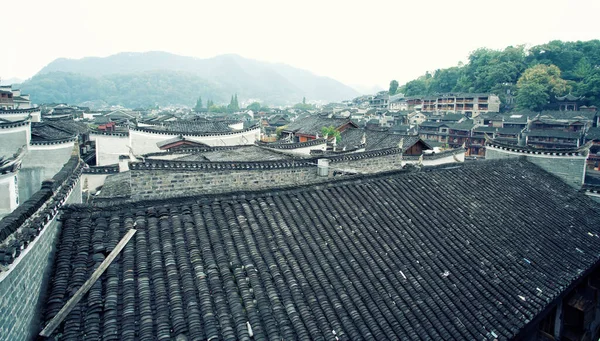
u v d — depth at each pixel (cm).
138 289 781
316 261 991
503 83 11150
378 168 2211
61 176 989
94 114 10262
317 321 823
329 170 1997
